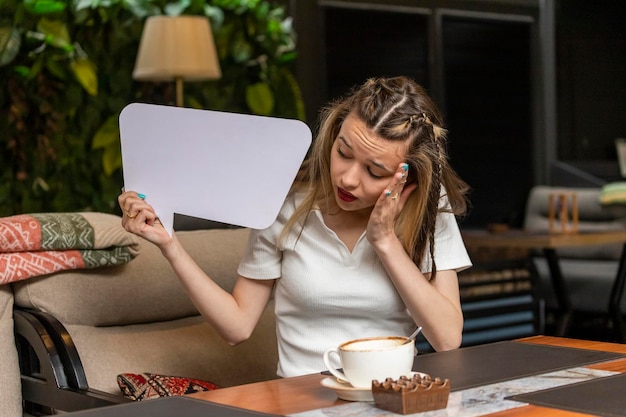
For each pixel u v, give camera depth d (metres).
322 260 1.96
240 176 1.74
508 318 4.95
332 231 1.96
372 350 1.39
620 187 6.28
